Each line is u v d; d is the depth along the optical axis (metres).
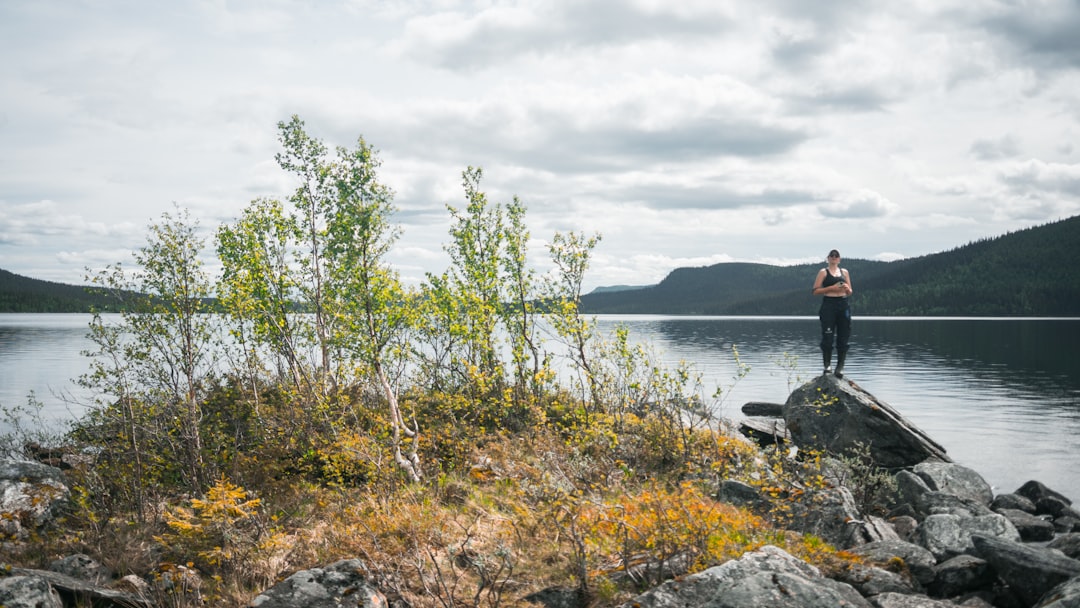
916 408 29.44
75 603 7.32
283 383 16.48
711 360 53.81
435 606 7.31
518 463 13.43
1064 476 17.94
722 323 187.50
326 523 9.88
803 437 18.41
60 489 10.98
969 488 15.44
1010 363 52.09
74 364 50.31
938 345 74.81
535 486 11.17
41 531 10.13
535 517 9.85
